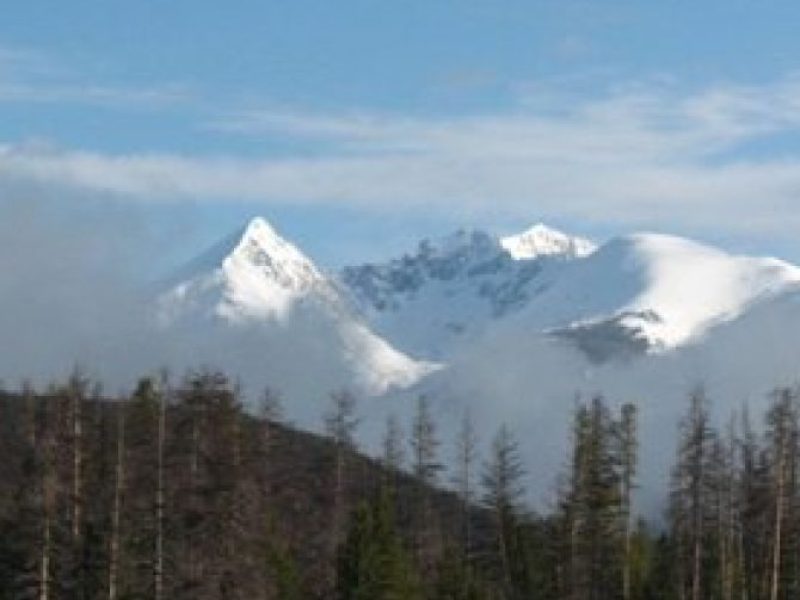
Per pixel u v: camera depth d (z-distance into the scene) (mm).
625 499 112375
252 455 83500
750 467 111562
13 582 79312
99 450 80750
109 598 76438
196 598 76688
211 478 78250
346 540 100562
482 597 108938
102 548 78250
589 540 112312
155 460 77312
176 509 77312
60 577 77438
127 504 77375
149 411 78375
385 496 101562
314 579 103438
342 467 107625
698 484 110250
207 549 77500
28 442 78750
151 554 77312
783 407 108812
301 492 104562
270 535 92438
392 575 99062
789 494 109312
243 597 78562
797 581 110938
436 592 107625
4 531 80562
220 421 79750
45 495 76188
